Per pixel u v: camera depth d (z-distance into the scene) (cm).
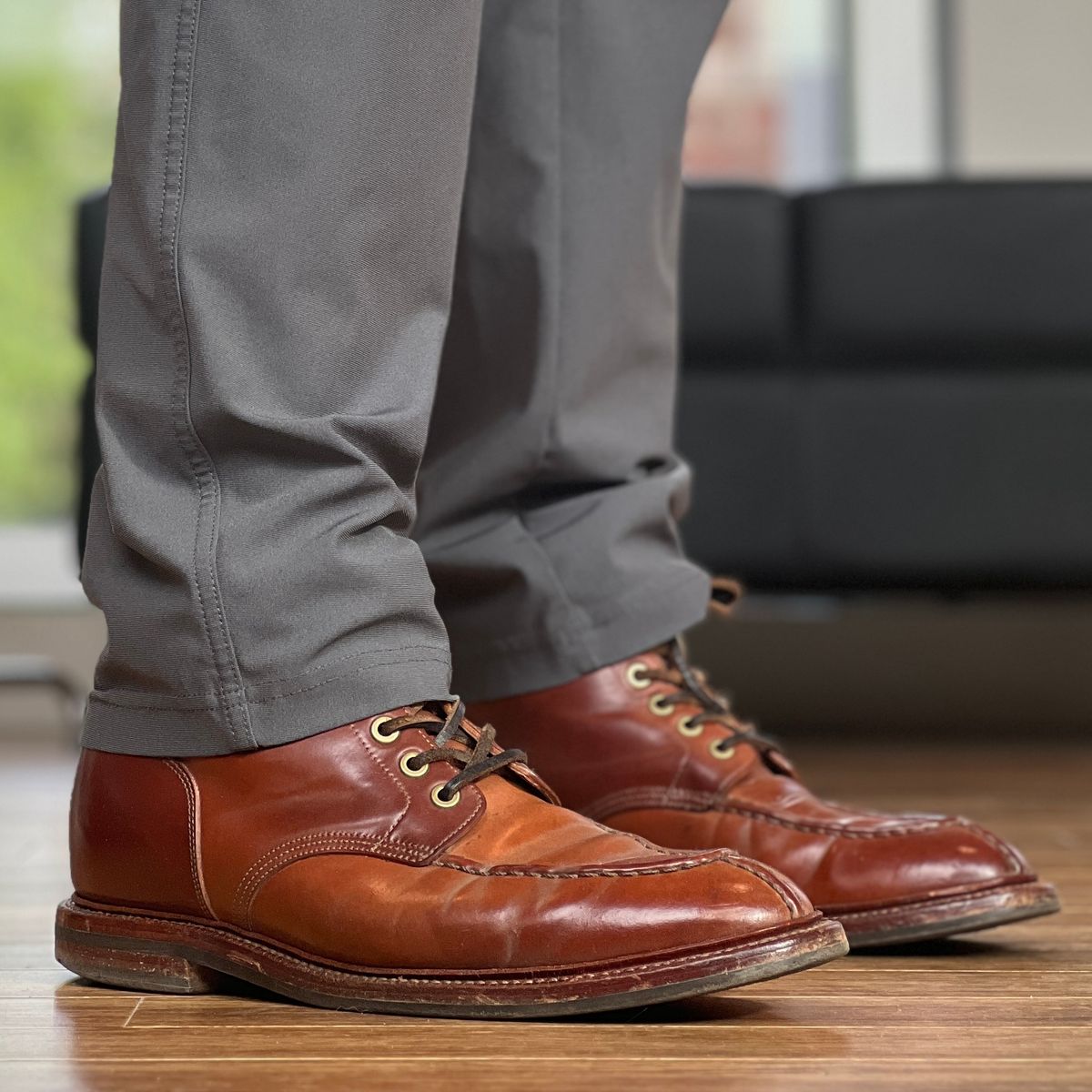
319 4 70
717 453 222
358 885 70
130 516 71
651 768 90
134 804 74
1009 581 223
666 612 93
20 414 291
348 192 71
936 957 82
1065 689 262
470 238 94
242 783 72
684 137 99
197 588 71
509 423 94
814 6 306
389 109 72
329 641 71
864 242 223
